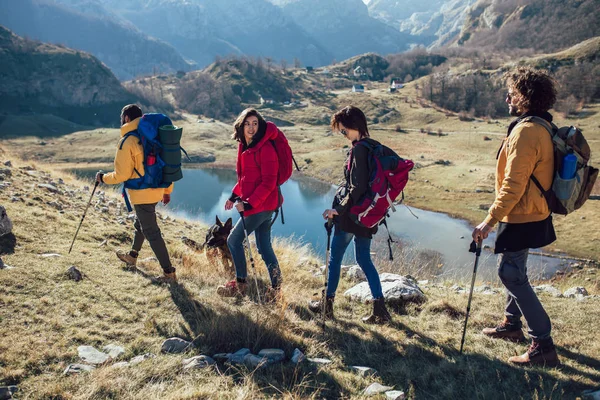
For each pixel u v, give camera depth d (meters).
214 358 3.71
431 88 184.50
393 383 3.39
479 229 3.40
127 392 3.10
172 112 197.38
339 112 4.22
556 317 4.70
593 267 30.56
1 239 5.77
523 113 3.44
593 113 131.12
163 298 4.81
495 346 4.02
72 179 13.49
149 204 5.09
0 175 9.22
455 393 3.23
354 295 5.50
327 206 56.16
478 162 84.69
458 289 6.54
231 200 4.94
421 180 68.75
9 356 3.37
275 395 3.12
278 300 4.75
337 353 3.89
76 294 4.62
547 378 3.38
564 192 3.23
